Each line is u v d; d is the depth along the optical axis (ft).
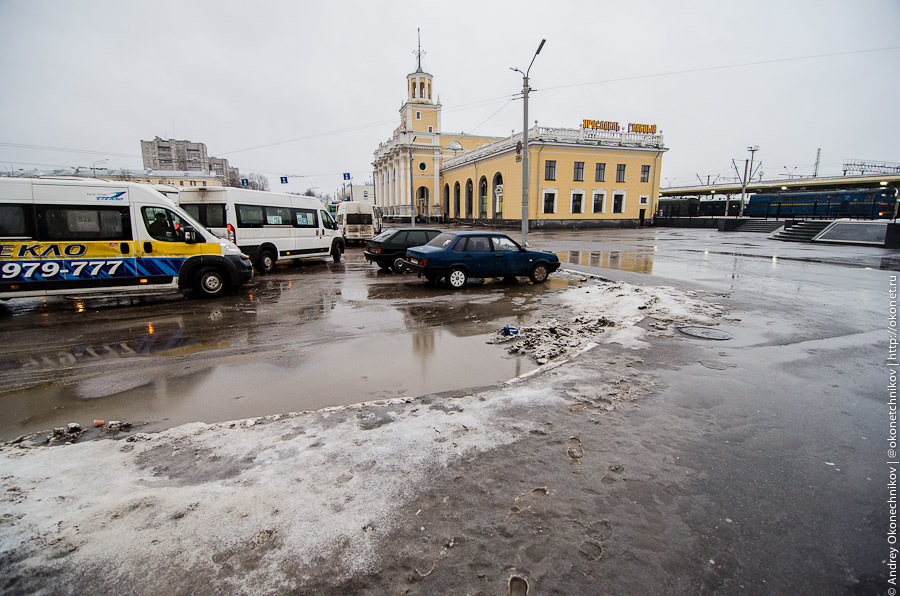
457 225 173.17
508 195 144.36
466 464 10.04
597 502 8.84
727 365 17.10
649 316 24.93
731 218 125.29
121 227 28.40
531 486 9.30
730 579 7.00
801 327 22.84
